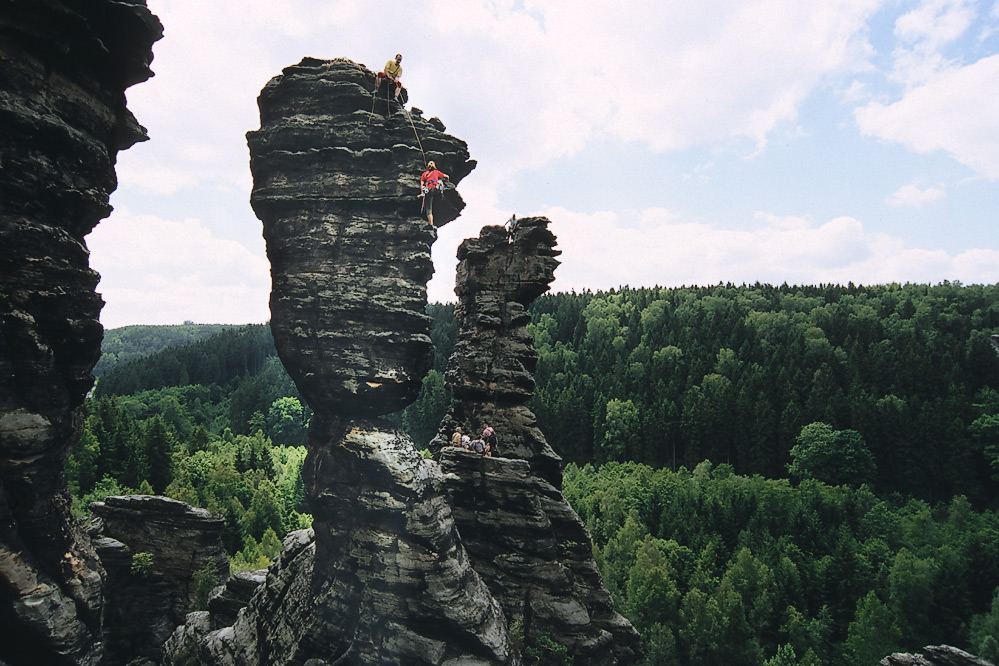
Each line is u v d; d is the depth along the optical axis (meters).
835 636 75.88
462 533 32.91
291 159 24.56
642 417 150.25
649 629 68.00
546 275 37.41
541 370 190.75
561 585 32.22
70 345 20.11
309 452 26.08
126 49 20.70
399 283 24.56
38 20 17.92
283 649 24.52
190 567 44.22
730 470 129.50
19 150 18.12
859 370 160.50
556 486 36.66
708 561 85.00
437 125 26.59
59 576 19.92
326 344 24.47
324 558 24.72
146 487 80.75
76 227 20.73
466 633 22.59
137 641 42.47
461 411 39.06
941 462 129.50
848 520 104.12
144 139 23.30
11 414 18.36
